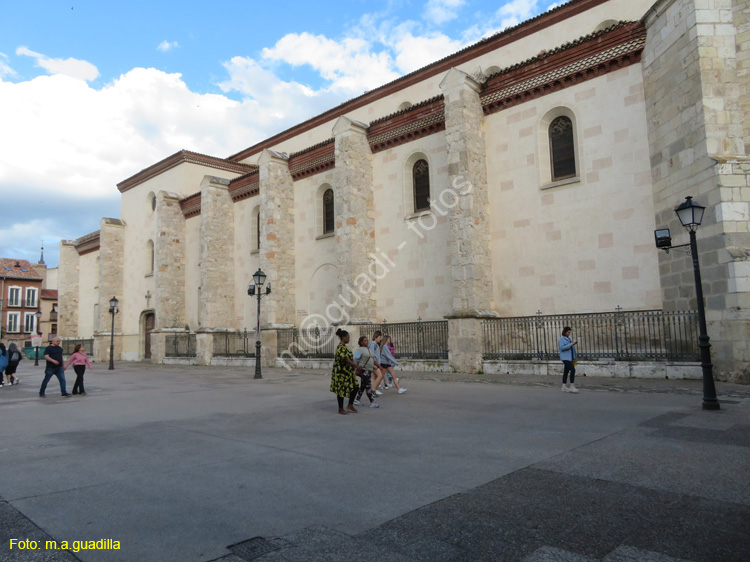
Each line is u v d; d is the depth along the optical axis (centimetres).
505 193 2016
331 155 2708
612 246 1725
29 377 2500
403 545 405
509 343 1850
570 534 420
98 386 1922
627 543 400
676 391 1219
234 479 599
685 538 407
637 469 595
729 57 1412
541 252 1897
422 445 753
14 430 966
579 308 1784
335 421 988
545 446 722
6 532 444
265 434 873
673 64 1522
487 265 1989
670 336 1473
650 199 1653
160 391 1667
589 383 1434
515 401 1173
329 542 414
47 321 7038
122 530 446
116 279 4341
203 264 3231
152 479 606
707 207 1384
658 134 1603
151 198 4153
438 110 2220
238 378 2116
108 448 788
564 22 2270
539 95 1947
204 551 400
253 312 3111
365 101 3088
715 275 1355
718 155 1370
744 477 553
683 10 1471
